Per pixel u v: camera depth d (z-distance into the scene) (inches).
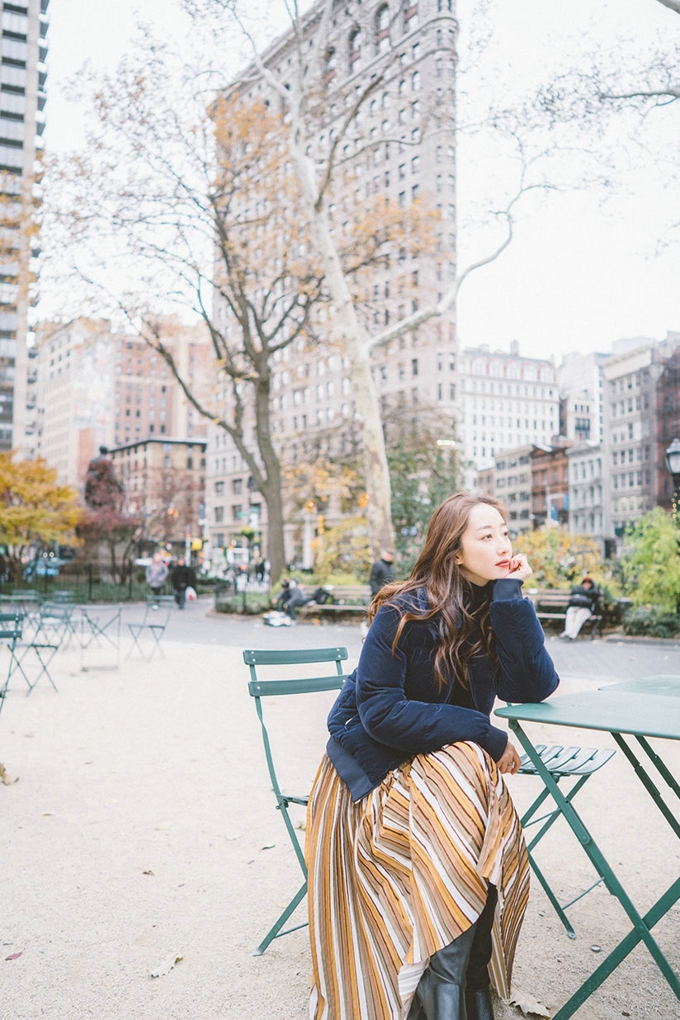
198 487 2524.6
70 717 278.5
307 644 551.5
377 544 699.4
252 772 202.5
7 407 3105.3
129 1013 90.9
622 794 182.9
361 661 82.7
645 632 595.5
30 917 117.3
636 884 130.2
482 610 87.3
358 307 992.2
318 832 86.7
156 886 129.3
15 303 860.0
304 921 116.4
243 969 101.9
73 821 162.9
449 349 2714.1
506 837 77.3
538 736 247.6
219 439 4013.3
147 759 216.8
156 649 514.0
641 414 3048.7
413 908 74.7
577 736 247.8
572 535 768.3
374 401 698.2
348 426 1131.9
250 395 1755.7
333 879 84.2
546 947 108.0
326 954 82.5
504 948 79.9
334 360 3061.0
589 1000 93.5
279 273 949.8
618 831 156.9
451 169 2244.1
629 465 3120.1
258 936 111.5
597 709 85.8
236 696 328.8
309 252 955.3
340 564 925.8
